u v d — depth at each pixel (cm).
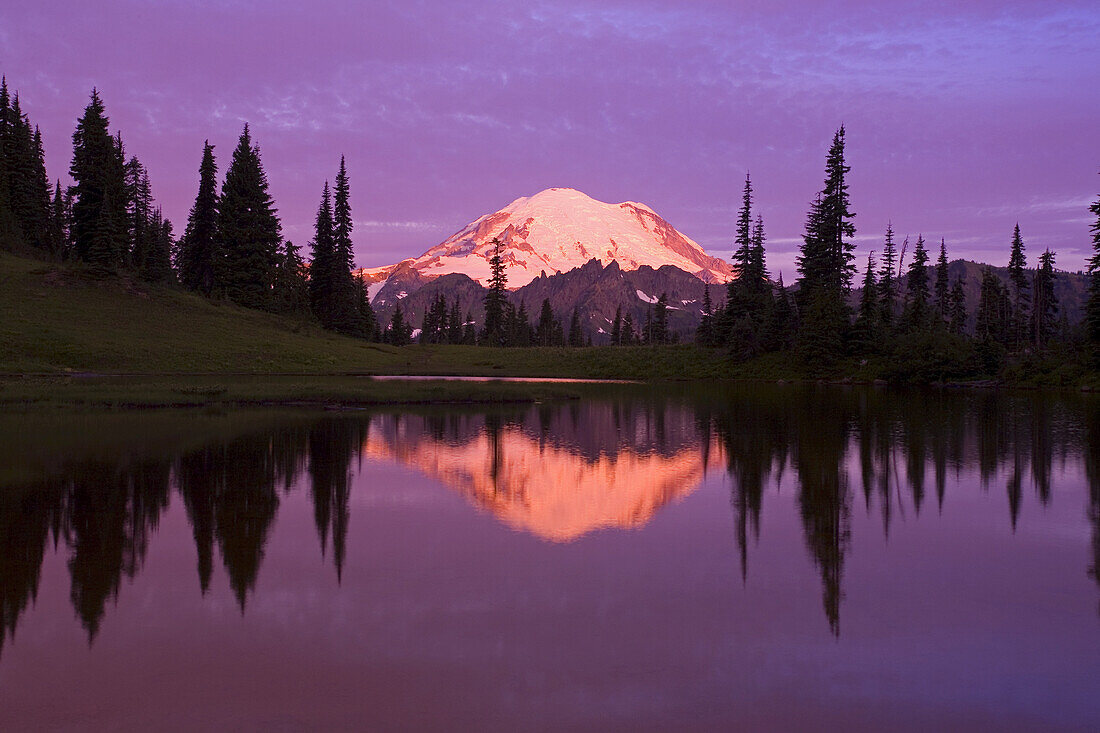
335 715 714
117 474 1953
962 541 1385
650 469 2184
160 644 877
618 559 1255
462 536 1397
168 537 1351
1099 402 4981
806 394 5888
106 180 9106
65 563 1190
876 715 734
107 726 689
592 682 794
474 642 895
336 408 3991
